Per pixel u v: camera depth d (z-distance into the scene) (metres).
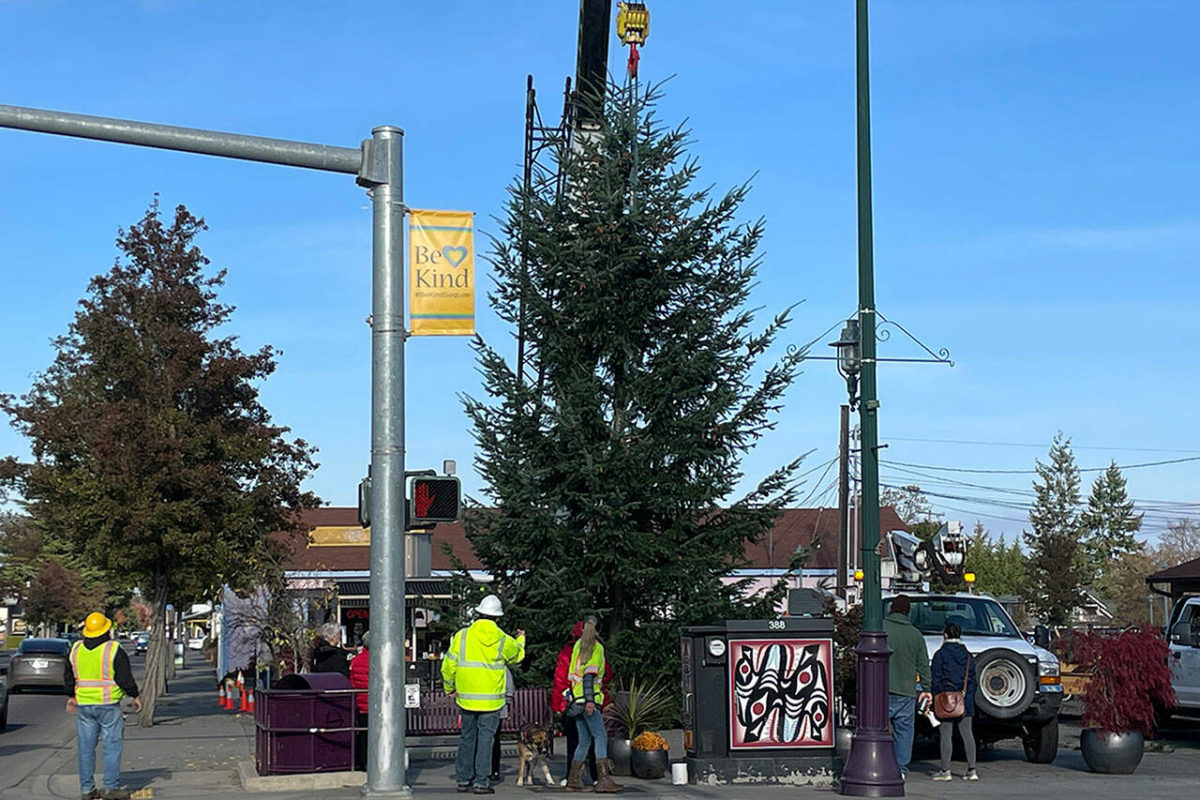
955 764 17.27
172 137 12.09
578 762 13.46
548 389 21.03
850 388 14.75
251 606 33.47
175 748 20.34
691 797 12.91
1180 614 22.00
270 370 27.30
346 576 48.50
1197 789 13.39
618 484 20.08
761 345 20.94
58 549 83.06
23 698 40.00
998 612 18.75
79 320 25.95
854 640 19.05
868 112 13.95
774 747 14.26
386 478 12.48
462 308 12.96
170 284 26.62
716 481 20.59
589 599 20.17
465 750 13.55
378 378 12.63
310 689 14.70
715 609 20.08
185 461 25.70
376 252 12.77
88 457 26.03
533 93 33.97
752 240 21.50
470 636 13.50
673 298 21.58
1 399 26.42
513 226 21.36
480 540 20.86
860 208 13.96
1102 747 15.53
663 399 20.48
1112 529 84.94
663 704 16.84
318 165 12.59
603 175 21.27
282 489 26.75
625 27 33.44
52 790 15.17
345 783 14.23
